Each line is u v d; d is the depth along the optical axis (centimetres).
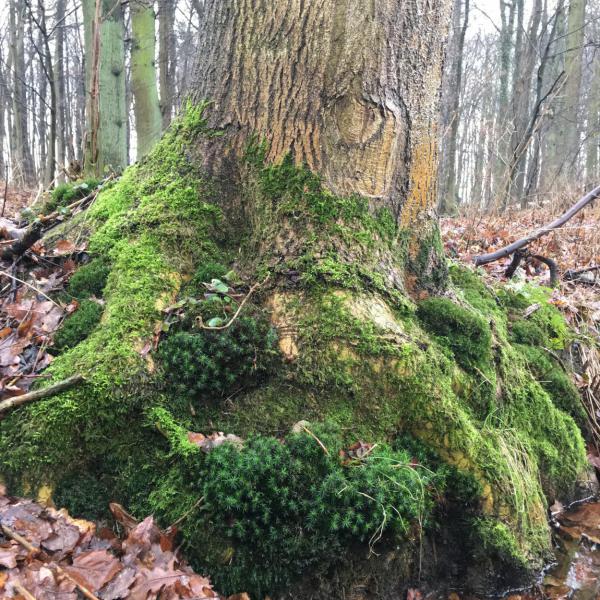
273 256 278
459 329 300
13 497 216
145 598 191
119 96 762
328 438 233
